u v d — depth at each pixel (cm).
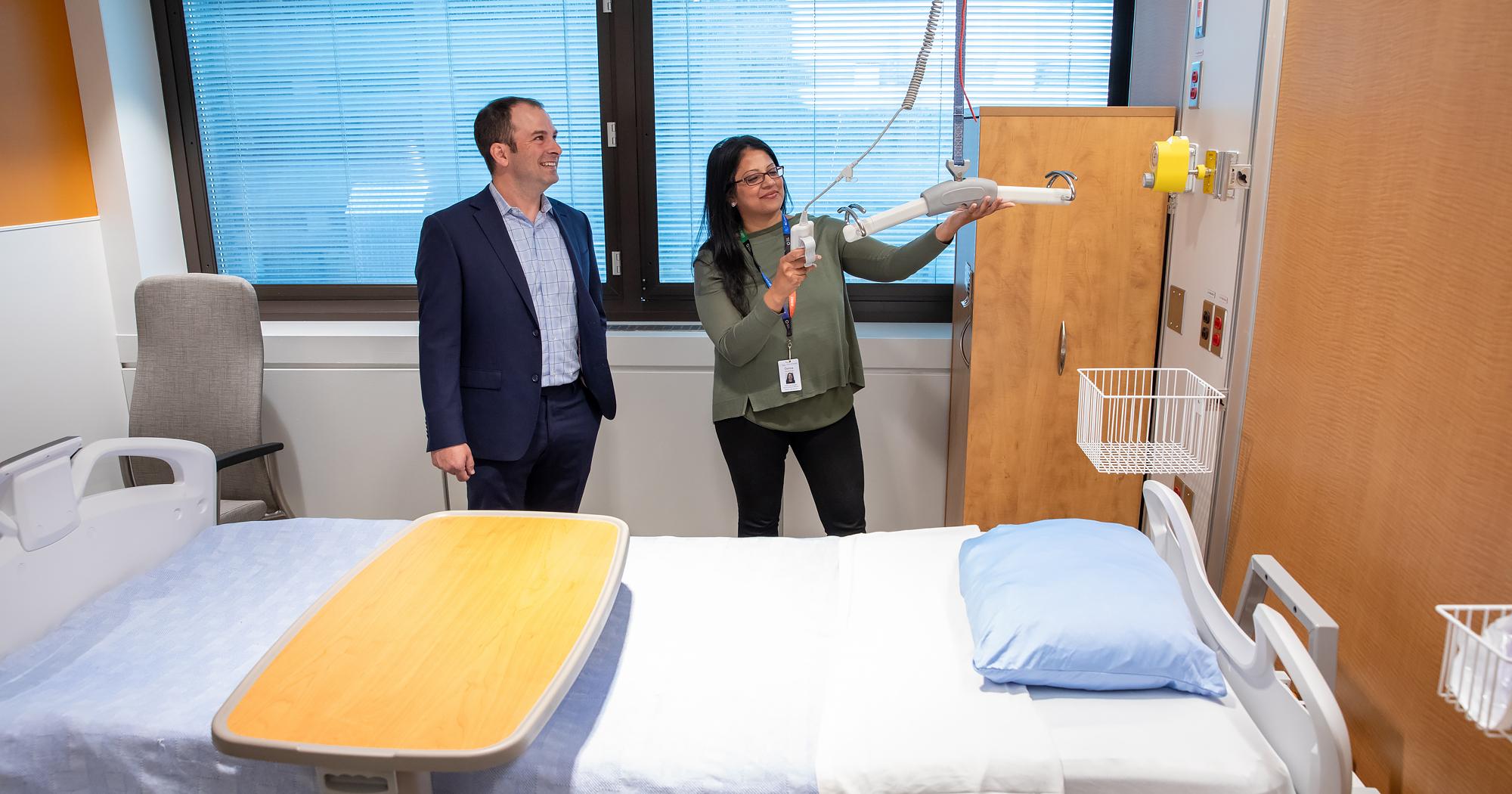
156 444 211
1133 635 156
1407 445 151
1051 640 156
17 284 291
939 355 310
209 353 284
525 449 249
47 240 301
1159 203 251
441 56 332
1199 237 233
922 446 319
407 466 330
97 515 197
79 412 315
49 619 186
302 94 338
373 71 335
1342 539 171
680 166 334
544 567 181
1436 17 144
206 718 155
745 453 259
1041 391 264
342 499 335
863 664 165
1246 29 207
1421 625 147
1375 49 160
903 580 193
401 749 130
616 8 320
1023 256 255
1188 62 241
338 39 333
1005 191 219
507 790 144
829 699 157
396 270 353
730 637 178
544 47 329
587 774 144
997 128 247
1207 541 233
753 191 243
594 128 335
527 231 251
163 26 330
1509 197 128
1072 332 259
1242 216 210
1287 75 192
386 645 155
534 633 158
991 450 269
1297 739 142
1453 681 116
